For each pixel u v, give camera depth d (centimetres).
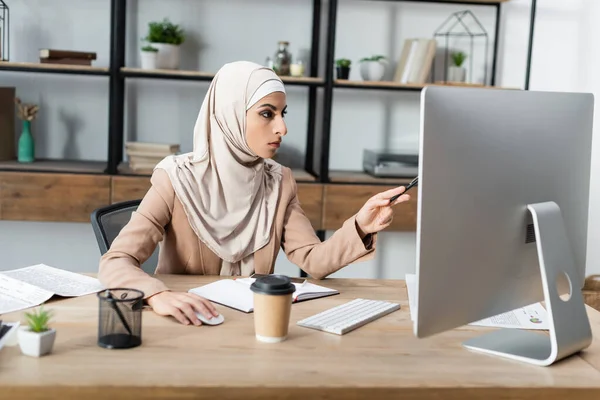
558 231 140
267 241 199
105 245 197
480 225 130
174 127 371
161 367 124
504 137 132
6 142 348
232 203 197
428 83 357
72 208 332
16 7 353
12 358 125
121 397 116
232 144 194
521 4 379
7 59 354
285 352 135
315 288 180
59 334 139
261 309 139
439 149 122
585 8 370
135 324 134
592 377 130
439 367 132
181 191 191
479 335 151
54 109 363
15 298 159
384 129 385
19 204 329
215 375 122
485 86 363
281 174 209
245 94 188
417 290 124
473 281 132
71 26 357
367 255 185
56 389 114
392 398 121
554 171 142
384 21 376
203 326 148
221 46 367
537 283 145
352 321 153
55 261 372
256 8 367
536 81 381
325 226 347
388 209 178
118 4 333
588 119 150
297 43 372
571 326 137
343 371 127
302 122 379
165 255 198
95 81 364
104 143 369
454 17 380
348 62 355
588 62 369
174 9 362
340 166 386
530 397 125
